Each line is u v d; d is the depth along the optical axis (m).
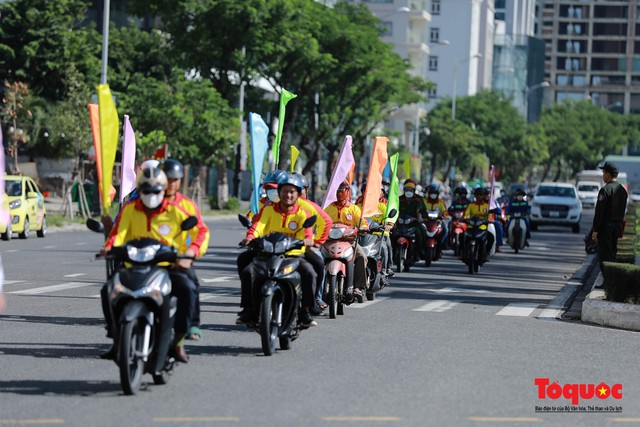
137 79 129.00
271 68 123.62
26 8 131.00
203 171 166.88
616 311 35.03
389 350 27.78
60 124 123.44
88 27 149.50
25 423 18.33
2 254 58.78
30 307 35.00
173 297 22.09
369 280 39.50
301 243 27.56
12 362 24.58
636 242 61.41
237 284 44.94
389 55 142.00
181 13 119.19
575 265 67.00
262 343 26.19
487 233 58.53
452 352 27.78
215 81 122.69
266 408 20.00
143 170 22.05
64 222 88.50
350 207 36.62
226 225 100.69
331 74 131.00
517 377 24.34
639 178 189.62
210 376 23.41
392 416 19.55
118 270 21.52
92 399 20.58
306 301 27.75
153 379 22.36
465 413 20.09
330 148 150.50
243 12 115.44
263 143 37.59
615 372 25.77
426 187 62.25
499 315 37.19
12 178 75.19
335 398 21.14
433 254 61.31
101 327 30.67
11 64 130.62
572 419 20.11
